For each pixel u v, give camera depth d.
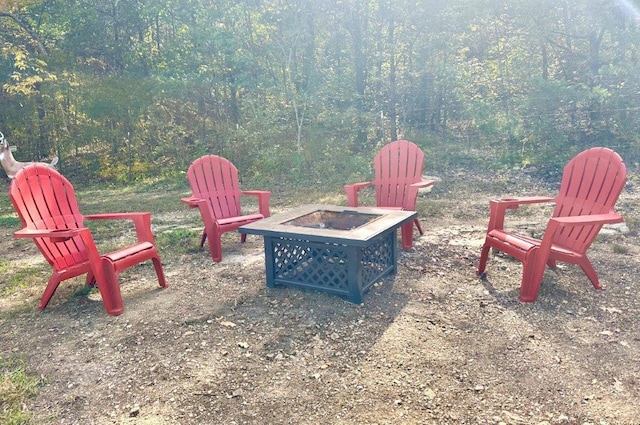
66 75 10.41
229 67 9.65
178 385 2.27
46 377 2.37
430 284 3.41
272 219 3.53
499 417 1.99
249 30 9.72
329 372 2.35
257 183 8.41
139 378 2.34
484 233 4.63
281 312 3.03
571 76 8.75
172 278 3.74
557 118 8.03
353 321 2.87
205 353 2.55
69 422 2.03
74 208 3.44
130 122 10.31
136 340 2.71
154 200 7.53
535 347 2.52
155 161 10.40
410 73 9.41
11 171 5.74
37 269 4.11
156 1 10.30
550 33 8.55
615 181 3.12
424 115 9.45
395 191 4.77
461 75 8.82
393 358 2.44
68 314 3.11
